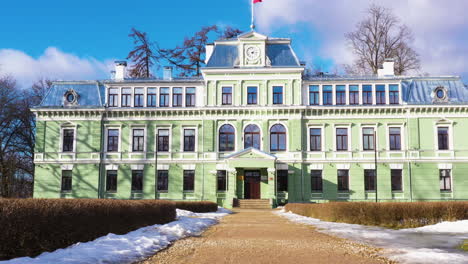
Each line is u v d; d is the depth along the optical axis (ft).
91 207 45.65
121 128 163.53
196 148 161.58
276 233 62.28
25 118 196.85
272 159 152.66
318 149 160.35
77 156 161.79
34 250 35.35
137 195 160.15
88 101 164.76
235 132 161.38
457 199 154.10
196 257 39.60
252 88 162.40
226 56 165.89
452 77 163.22
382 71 171.83
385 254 40.75
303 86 162.61
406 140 158.10
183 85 164.55
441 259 36.42
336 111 160.35
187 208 110.11
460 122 157.28
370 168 158.30
